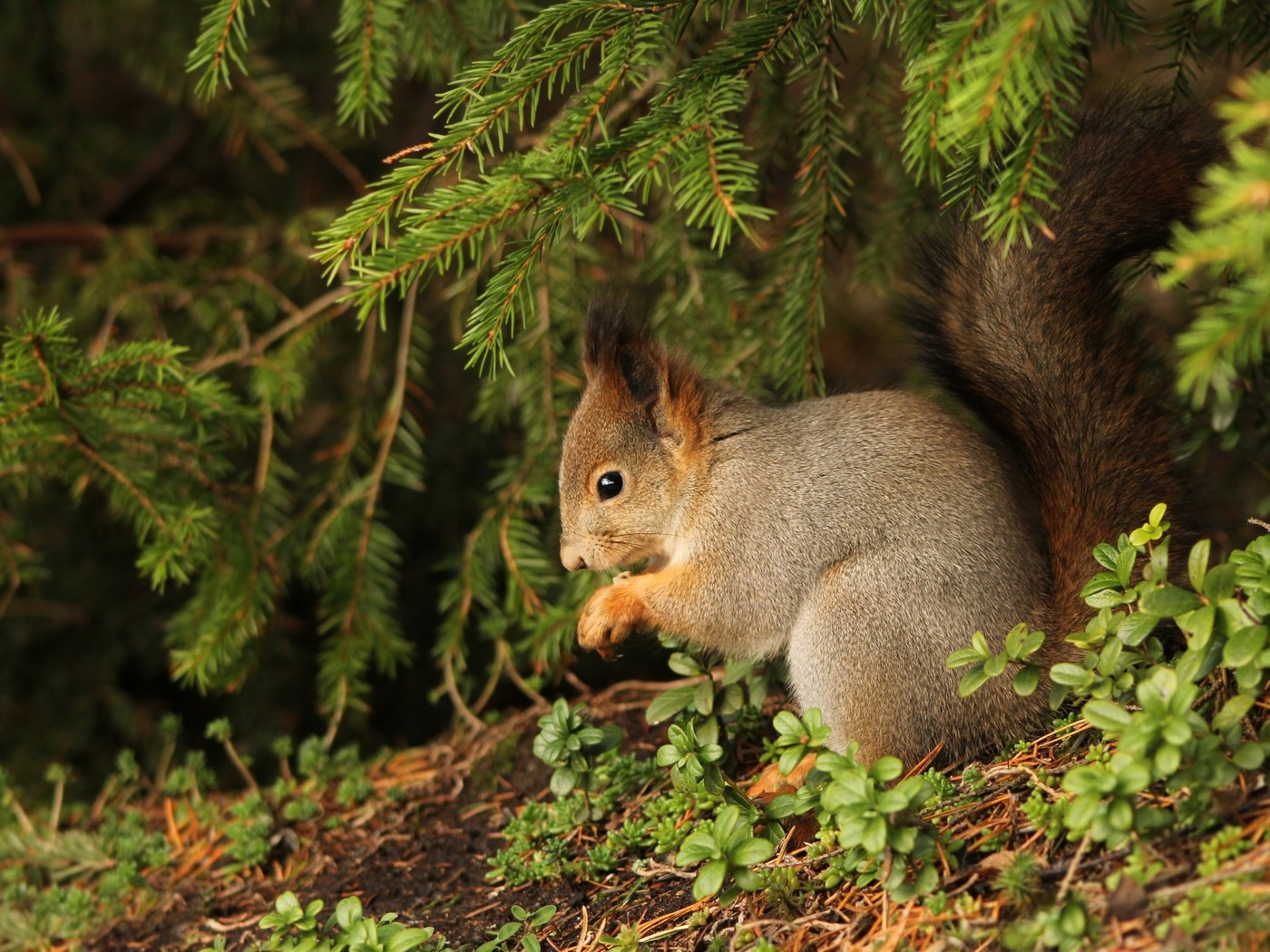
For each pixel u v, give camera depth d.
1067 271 6.49
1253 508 8.16
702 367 8.77
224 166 13.55
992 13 4.89
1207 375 3.71
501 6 8.19
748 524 6.80
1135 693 5.41
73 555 11.75
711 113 5.61
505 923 6.35
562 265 9.43
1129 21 6.26
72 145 12.69
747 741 7.46
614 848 6.63
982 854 5.25
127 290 10.94
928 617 6.27
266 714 11.32
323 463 11.52
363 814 8.18
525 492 9.48
